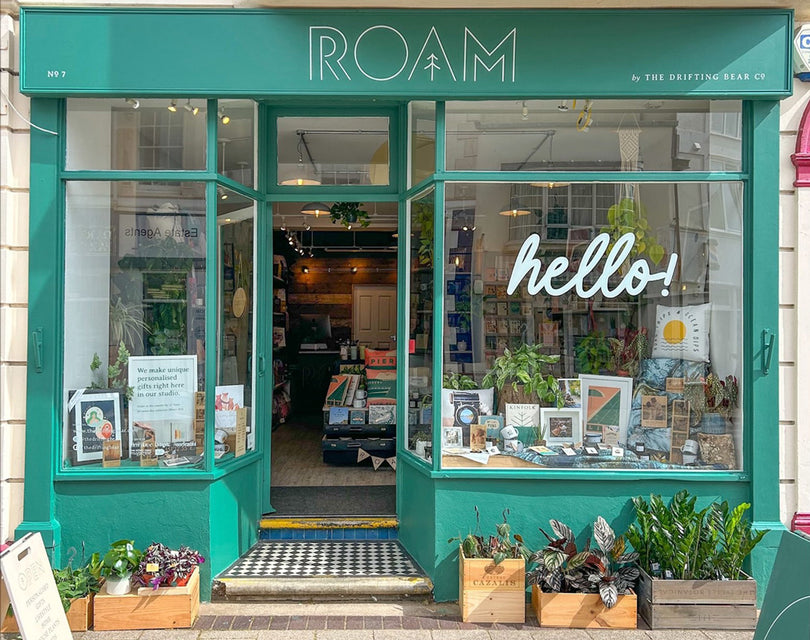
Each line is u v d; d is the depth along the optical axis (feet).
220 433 14.56
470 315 14.20
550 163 14.24
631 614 12.59
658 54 13.52
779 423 13.97
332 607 13.39
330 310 37.42
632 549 13.84
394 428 20.95
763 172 13.94
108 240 14.14
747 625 12.50
